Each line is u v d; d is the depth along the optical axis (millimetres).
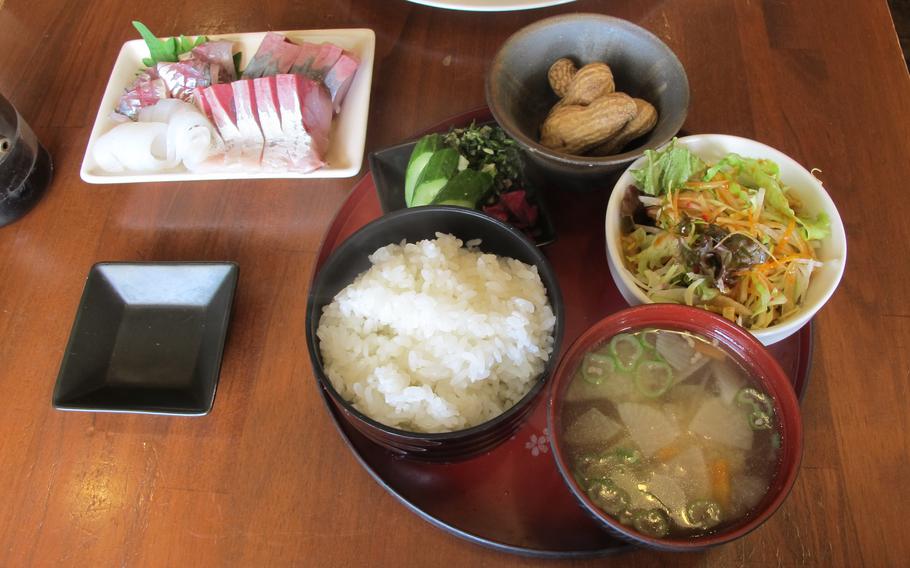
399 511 363
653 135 407
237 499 374
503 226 374
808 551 339
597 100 398
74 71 525
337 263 378
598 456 322
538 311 373
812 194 380
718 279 367
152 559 366
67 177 484
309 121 470
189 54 502
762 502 299
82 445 397
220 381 406
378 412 354
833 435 363
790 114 455
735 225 375
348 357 370
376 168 432
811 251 369
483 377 361
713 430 323
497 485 361
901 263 403
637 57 425
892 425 364
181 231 459
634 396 334
